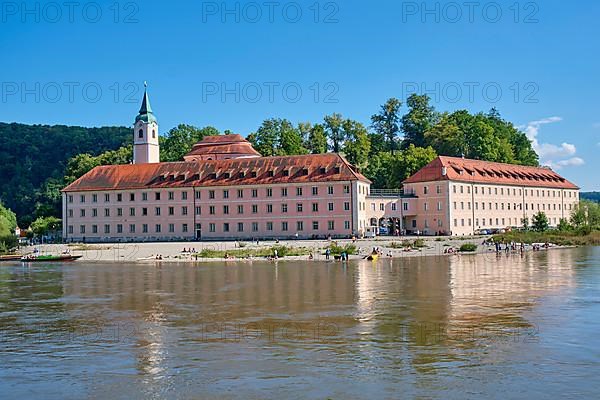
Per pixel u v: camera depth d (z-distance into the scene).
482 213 148.75
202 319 41.09
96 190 143.00
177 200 138.75
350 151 187.62
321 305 45.97
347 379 27.08
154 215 140.00
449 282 58.72
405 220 145.12
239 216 135.12
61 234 157.75
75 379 27.91
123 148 193.38
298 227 131.75
